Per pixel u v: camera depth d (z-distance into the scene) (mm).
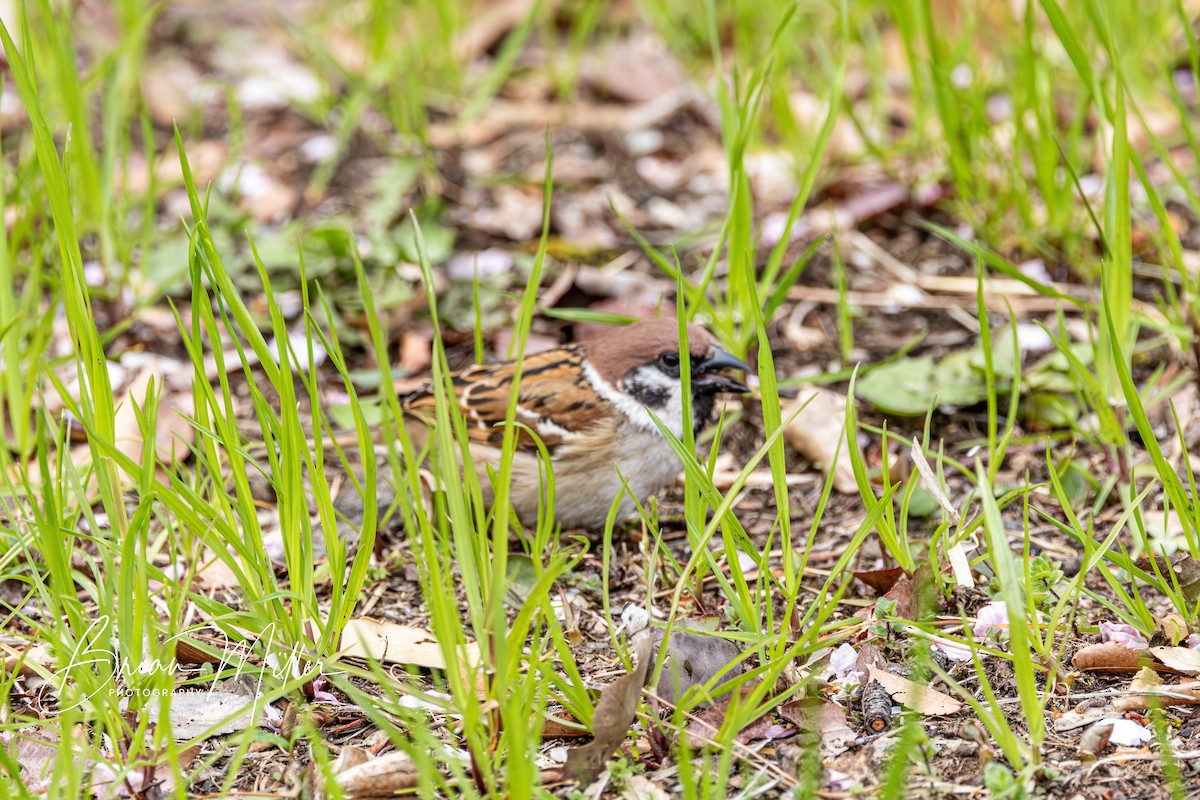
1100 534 8391
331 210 12766
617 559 8586
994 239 11820
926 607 7320
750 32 13531
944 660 7090
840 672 7008
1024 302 11211
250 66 15750
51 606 6832
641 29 16297
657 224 12688
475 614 5832
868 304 11422
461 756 6410
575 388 8852
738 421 10031
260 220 12633
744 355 9938
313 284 11398
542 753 6516
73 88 10602
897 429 9781
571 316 9758
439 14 14516
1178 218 11953
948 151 12266
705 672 6945
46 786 6305
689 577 8094
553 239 12383
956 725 6617
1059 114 13461
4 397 9664
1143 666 6855
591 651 7469
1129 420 9469
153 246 11766
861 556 8359
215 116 14555
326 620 7590
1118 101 8477
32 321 9664
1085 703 6691
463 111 14609
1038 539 8422
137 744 6098
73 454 9297
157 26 16484
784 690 6797
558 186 13320
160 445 9500
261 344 6500
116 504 7188
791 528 8867
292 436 6488
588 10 14703
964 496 8883
